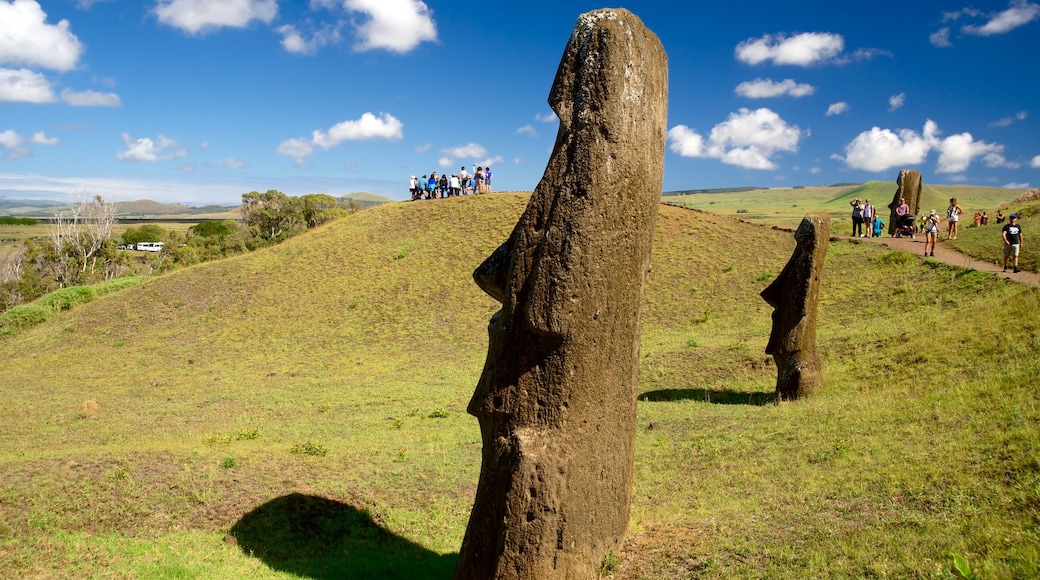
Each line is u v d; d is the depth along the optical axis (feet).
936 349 48.62
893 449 31.50
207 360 91.71
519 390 21.83
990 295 66.44
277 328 100.94
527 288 21.75
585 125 21.35
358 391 69.56
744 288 93.04
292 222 248.32
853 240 102.89
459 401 62.39
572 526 21.85
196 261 188.85
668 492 32.86
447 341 90.99
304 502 34.40
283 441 48.47
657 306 92.22
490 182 147.02
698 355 67.46
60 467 37.09
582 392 21.83
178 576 25.89
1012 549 18.70
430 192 146.10
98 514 32.37
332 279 114.21
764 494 29.78
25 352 101.50
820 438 36.50
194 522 32.58
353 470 39.34
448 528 32.78
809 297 49.60
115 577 25.21
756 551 22.89
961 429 31.27
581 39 21.89
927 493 24.99
